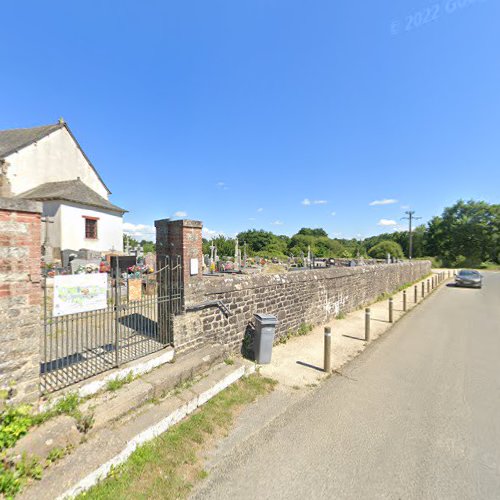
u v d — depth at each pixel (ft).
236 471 10.37
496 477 10.22
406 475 10.30
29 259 10.42
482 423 13.41
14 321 9.97
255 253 180.34
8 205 9.80
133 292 30.73
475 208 176.35
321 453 11.37
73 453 9.70
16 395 9.96
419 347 24.08
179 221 16.85
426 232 199.41
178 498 9.17
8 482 8.04
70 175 78.89
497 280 85.66
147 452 10.78
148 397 13.11
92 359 14.82
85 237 66.95
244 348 21.16
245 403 14.94
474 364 20.48
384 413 14.23
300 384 17.21
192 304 17.24
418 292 57.57
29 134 78.38
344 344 24.67
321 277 30.63
